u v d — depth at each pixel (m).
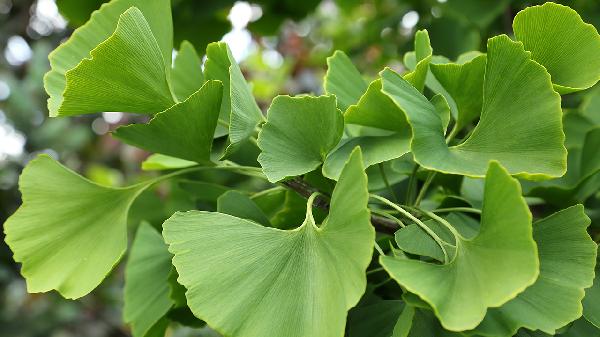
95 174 0.78
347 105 0.23
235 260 0.18
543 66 0.19
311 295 0.17
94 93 0.20
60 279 0.21
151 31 0.22
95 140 0.91
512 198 0.15
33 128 0.72
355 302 0.15
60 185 0.22
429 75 0.25
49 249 0.22
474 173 0.18
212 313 0.17
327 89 0.23
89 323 0.80
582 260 0.18
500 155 0.19
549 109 0.18
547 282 0.18
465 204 0.24
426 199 0.30
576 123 0.31
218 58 0.23
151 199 0.32
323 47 0.86
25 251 0.22
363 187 0.16
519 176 0.18
